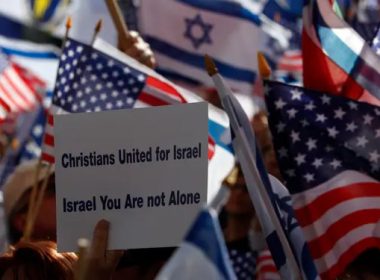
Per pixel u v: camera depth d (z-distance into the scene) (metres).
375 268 5.70
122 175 5.09
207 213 3.70
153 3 9.38
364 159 5.81
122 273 5.51
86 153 5.12
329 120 5.83
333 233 5.81
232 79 9.49
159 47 9.41
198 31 9.41
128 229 5.07
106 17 9.35
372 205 5.79
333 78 6.23
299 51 9.95
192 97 6.84
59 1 9.78
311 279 5.38
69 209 5.14
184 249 3.69
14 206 6.76
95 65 6.88
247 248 7.65
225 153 6.56
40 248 5.23
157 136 5.05
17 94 10.01
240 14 9.44
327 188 5.82
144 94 6.88
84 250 4.38
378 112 5.80
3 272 5.22
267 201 5.38
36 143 10.17
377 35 6.42
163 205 5.05
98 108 6.86
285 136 5.87
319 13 6.22
